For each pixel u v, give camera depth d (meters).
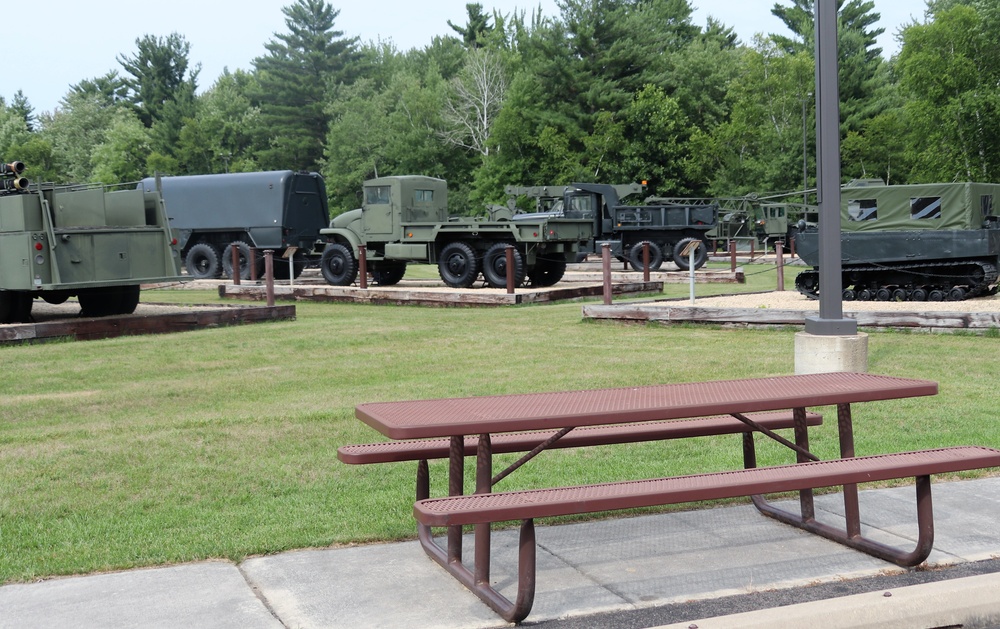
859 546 4.83
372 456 4.76
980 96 46.84
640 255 32.97
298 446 7.07
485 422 3.98
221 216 30.39
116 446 7.07
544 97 62.53
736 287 24.89
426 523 3.71
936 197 18.77
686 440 7.14
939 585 4.07
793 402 4.50
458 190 74.25
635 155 59.75
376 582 4.39
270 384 10.11
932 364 10.60
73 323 14.17
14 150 81.94
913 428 7.36
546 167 61.44
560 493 4.04
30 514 5.43
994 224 19.02
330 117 83.62
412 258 24.89
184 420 8.03
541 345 13.16
